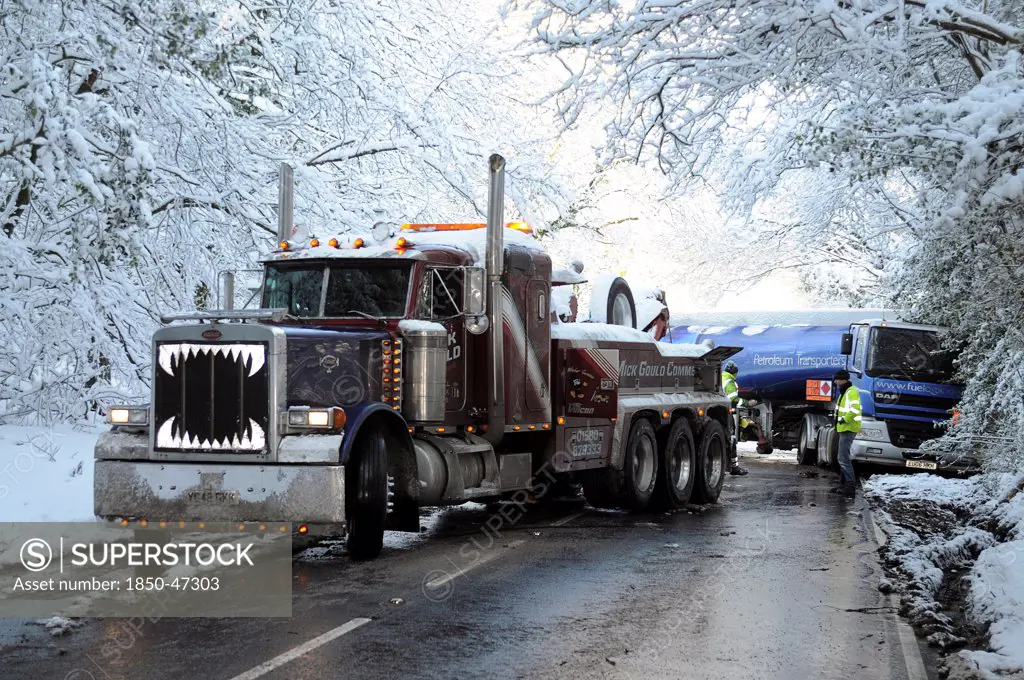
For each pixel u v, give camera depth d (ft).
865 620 25.29
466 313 34.45
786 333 84.28
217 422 28.76
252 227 53.47
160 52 41.34
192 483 28.45
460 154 62.13
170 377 29.04
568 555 33.17
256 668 19.60
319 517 28.09
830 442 69.41
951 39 42.22
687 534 38.70
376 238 35.55
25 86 39.22
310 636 22.04
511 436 40.75
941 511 47.80
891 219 78.02
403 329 33.47
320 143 60.39
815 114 48.08
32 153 40.37
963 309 51.72
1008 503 43.60
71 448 40.19
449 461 34.45
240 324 28.91
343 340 31.24
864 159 36.63
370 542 30.89
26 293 41.93
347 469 30.53
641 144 47.55
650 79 45.16
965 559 35.96
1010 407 46.68
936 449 58.80
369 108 60.13
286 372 29.19
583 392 40.98
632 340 45.93
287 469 28.17
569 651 21.52
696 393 51.98
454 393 36.01
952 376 63.87
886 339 65.26
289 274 35.91
